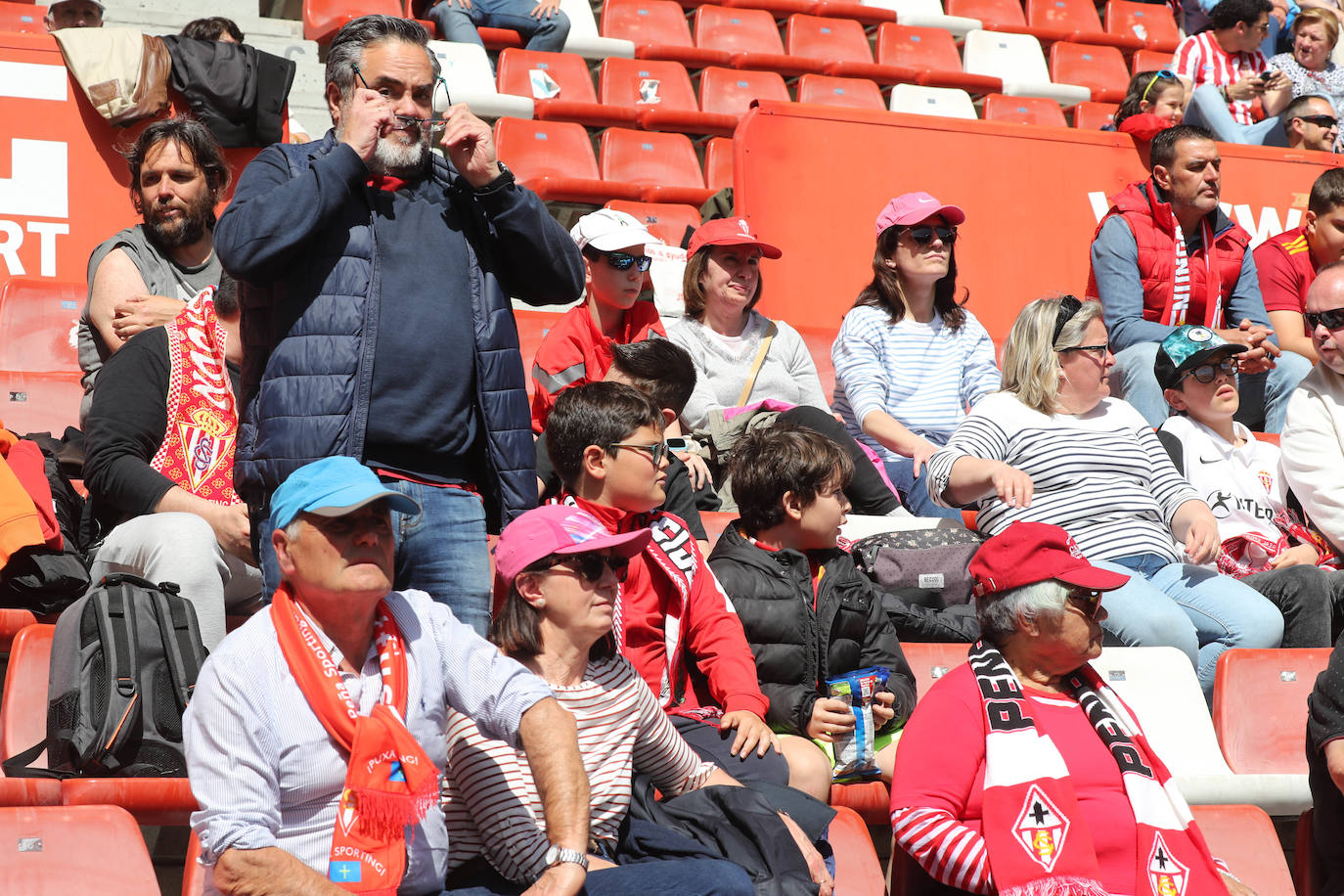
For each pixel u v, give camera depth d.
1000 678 4.79
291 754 3.62
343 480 3.71
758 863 4.19
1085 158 11.41
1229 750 6.14
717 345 8.15
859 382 8.17
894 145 10.85
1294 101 12.75
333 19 12.84
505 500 4.52
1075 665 4.88
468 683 3.96
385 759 3.66
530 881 4.02
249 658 3.67
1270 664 6.30
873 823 5.42
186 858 4.75
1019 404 6.91
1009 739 4.64
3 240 9.28
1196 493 6.89
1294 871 5.76
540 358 7.48
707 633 5.12
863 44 15.45
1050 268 11.12
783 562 5.52
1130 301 9.56
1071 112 15.42
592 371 7.53
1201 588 6.63
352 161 4.31
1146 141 11.62
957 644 6.22
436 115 11.89
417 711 3.81
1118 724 4.83
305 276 4.35
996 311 10.94
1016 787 4.55
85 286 8.78
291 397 4.28
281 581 4.00
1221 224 9.94
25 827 4.34
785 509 5.57
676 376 6.37
